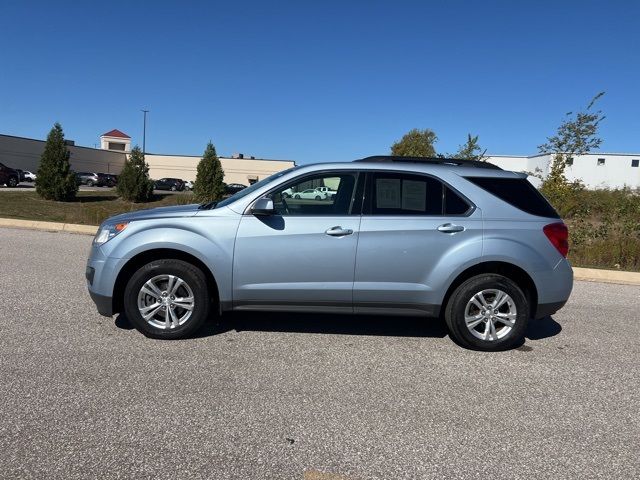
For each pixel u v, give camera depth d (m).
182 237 4.90
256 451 3.17
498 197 5.11
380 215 5.00
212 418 3.54
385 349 5.10
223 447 3.19
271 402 3.83
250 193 5.10
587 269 9.37
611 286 8.89
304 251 4.91
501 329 5.16
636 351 5.35
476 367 4.71
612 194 20.48
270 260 4.92
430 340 5.43
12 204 23.27
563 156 14.78
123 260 4.90
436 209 5.05
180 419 3.51
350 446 3.27
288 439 3.32
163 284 5.02
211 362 4.55
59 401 3.69
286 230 4.92
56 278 7.53
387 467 3.06
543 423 3.68
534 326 6.18
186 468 2.96
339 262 4.93
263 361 4.63
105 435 3.27
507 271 5.20
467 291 5.00
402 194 5.08
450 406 3.90
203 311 5.02
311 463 3.07
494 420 3.70
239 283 4.95
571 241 11.29
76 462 2.96
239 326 5.62
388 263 4.95
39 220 15.38
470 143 15.91
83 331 5.21
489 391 4.20
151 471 2.91
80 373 4.19
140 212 5.30
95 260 4.99
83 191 40.25
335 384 4.21
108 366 4.36
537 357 5.05
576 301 7.64
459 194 5.09
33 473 2.85
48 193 28.89
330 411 3.73
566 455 3.26
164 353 4.71
